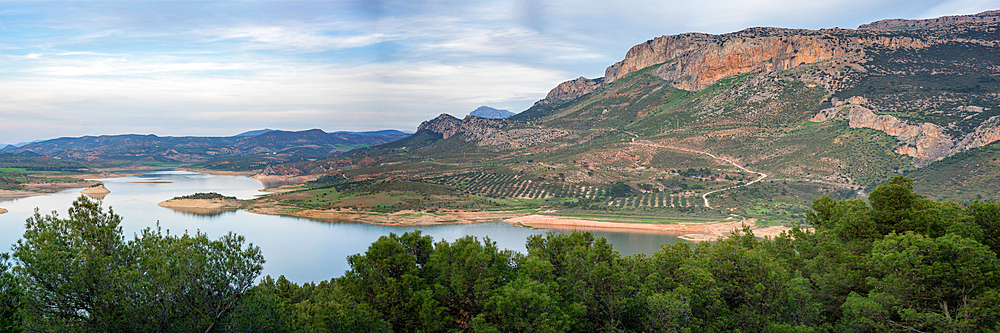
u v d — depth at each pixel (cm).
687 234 13712
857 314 3112
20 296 2436
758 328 3195
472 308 3362
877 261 3216
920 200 3669
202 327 2744
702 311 3256
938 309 3086
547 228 14950
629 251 11525
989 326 2831
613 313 3306
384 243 3372
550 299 3059
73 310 2661
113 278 2669
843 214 4047
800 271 3797
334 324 3238
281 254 11106
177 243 2920
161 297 2656
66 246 2778
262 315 2933
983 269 2959
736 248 3494
